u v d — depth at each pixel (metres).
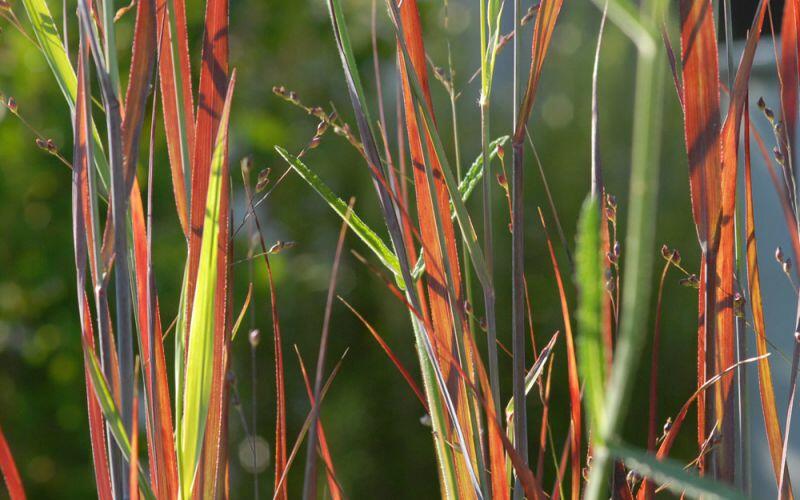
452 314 0.83
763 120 1.78
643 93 0.68
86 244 0.82
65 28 0.83
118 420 0.78
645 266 0.68
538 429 2.43
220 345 0.82
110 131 0.78
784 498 0.84
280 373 0.86
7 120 2.19
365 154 0.82
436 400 0.84
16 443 2.19
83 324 0.81
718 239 0.78
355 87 0.82
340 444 2.60
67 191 2.27
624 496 0.83
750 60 0.81
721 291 0.82
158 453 0.82
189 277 0.83
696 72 0.77
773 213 1.98
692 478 0.69
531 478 0.78
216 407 0.82
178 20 0.83
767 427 0.86
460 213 0.82
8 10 0.83
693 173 0.78
